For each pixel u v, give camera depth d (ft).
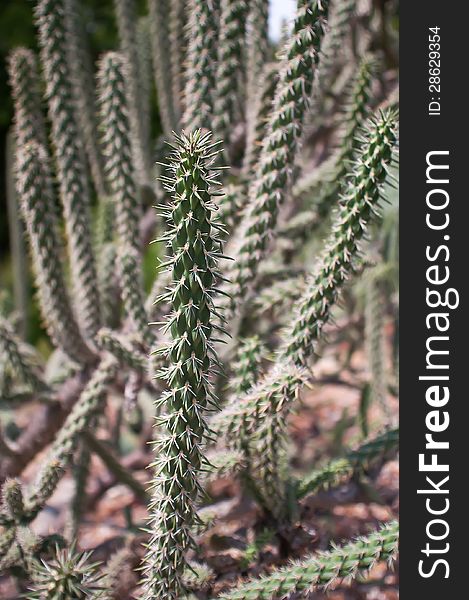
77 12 7.58
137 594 5.08
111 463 6.77
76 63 7.64
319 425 10.43
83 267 6.27
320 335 4.76
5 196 20.34
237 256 5.37
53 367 8.63
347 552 4.37
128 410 5.75
